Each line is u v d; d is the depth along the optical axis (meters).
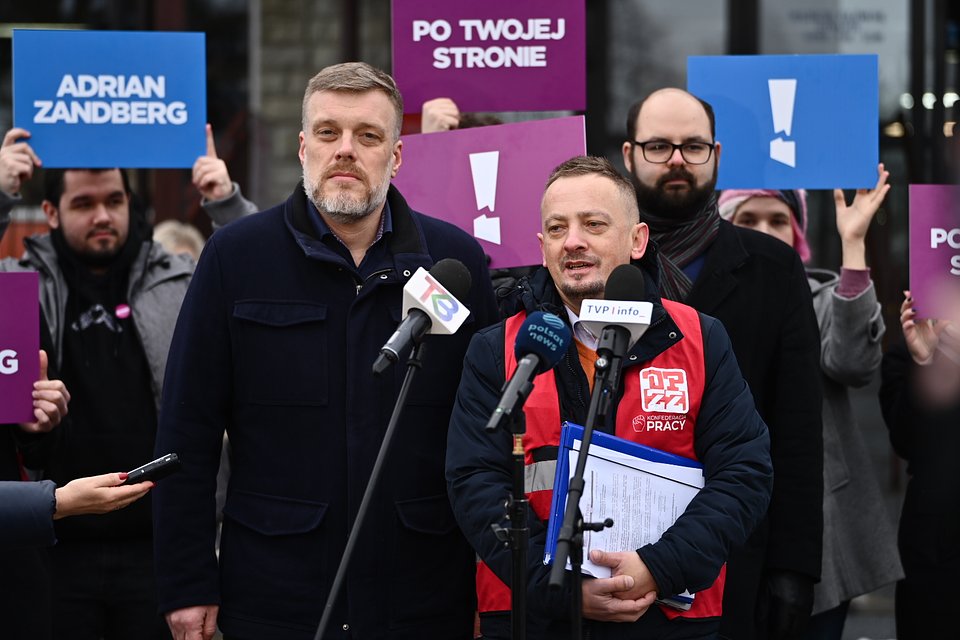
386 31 10.40
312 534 4.68
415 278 4.19
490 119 6.32
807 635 5.87
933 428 5.74
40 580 5.05
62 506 4.34
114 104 6.03
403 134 6.29
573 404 4.45
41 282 6.09
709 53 10.14
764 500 4.38
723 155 6.02
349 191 4.68
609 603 4.16
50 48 6.00
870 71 5.96
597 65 10.17
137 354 6.09
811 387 5.28
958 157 5.82
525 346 4.02
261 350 4.76
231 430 4.89
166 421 4.80
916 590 5.79
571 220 4.45
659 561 4.16
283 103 10.36
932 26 9.97
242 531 4.77
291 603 4.67
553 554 4.15
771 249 5.42
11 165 5.91
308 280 4.80
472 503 4.35
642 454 4.30
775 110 6.00
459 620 4.87
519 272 5.96
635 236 4.61
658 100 5.48
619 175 4.55
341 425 4.73
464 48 6.00
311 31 10.36
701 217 5.44
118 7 10.20
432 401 4.80
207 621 4.77
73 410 5.95
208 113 10.33
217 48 10.33
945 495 5.71
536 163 5.63
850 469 5.95
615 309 4.05
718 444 4.39
